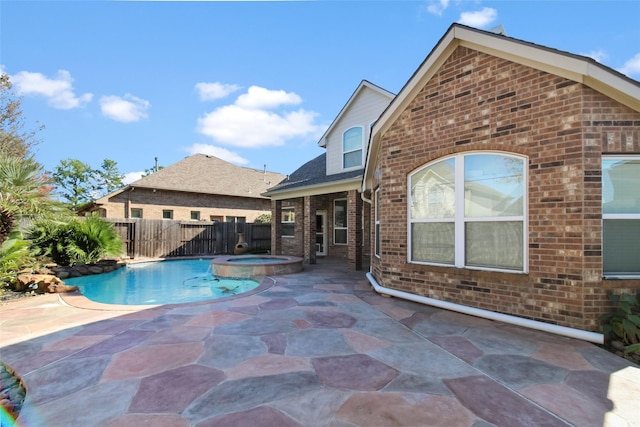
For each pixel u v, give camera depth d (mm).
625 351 3879
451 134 5918
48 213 8680
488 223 5516
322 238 17469
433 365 3609
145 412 2707
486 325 5031
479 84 5559
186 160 24891
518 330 4789
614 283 4418
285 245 18484
